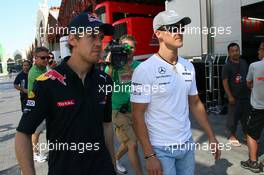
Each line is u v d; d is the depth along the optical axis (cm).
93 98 176
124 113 363
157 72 219
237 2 622
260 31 697
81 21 171
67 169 172
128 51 363
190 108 256
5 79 4159
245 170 408
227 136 551
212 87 691
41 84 166
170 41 220
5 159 526
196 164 437
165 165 226
